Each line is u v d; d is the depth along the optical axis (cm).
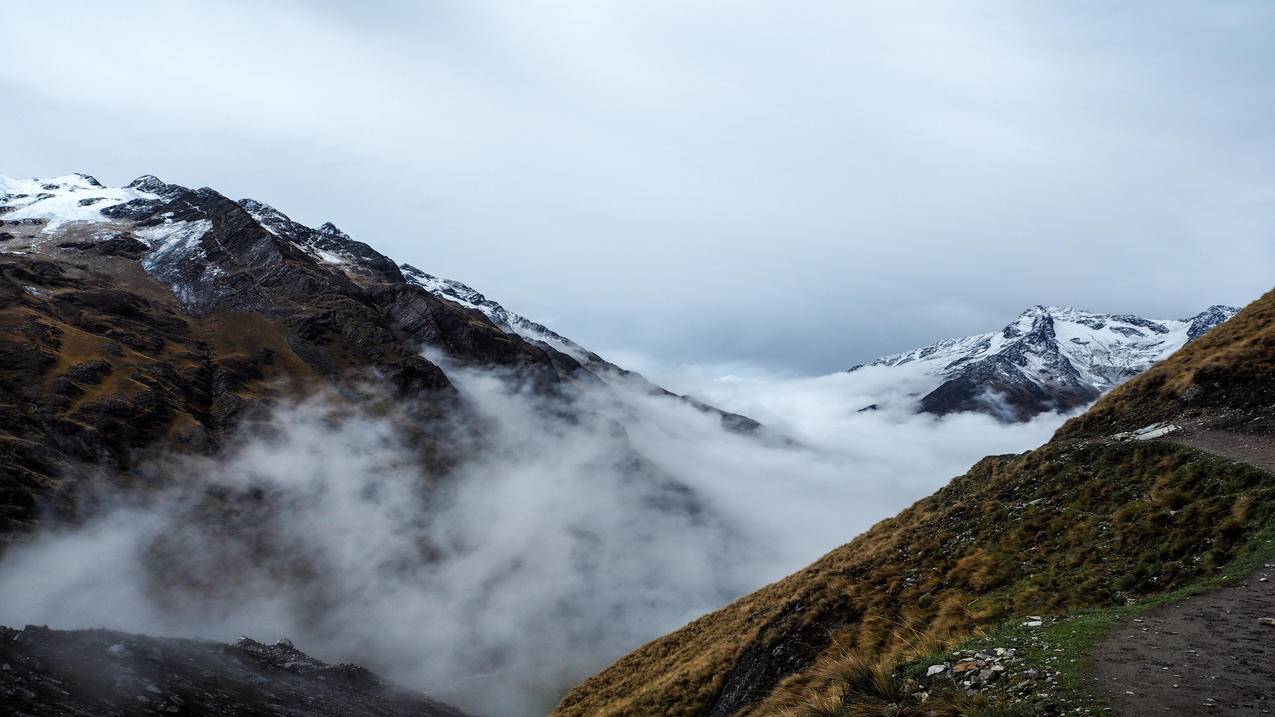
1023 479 3241
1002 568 2567
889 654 2366
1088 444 3225
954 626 2308
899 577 2978
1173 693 1184
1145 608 1680
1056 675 1331
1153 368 3928
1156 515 2280
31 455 15738
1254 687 1167
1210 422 2967
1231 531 1991
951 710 1316
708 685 3359
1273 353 3244
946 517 3338
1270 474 2178
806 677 2411
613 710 3700
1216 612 1558
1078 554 2361
